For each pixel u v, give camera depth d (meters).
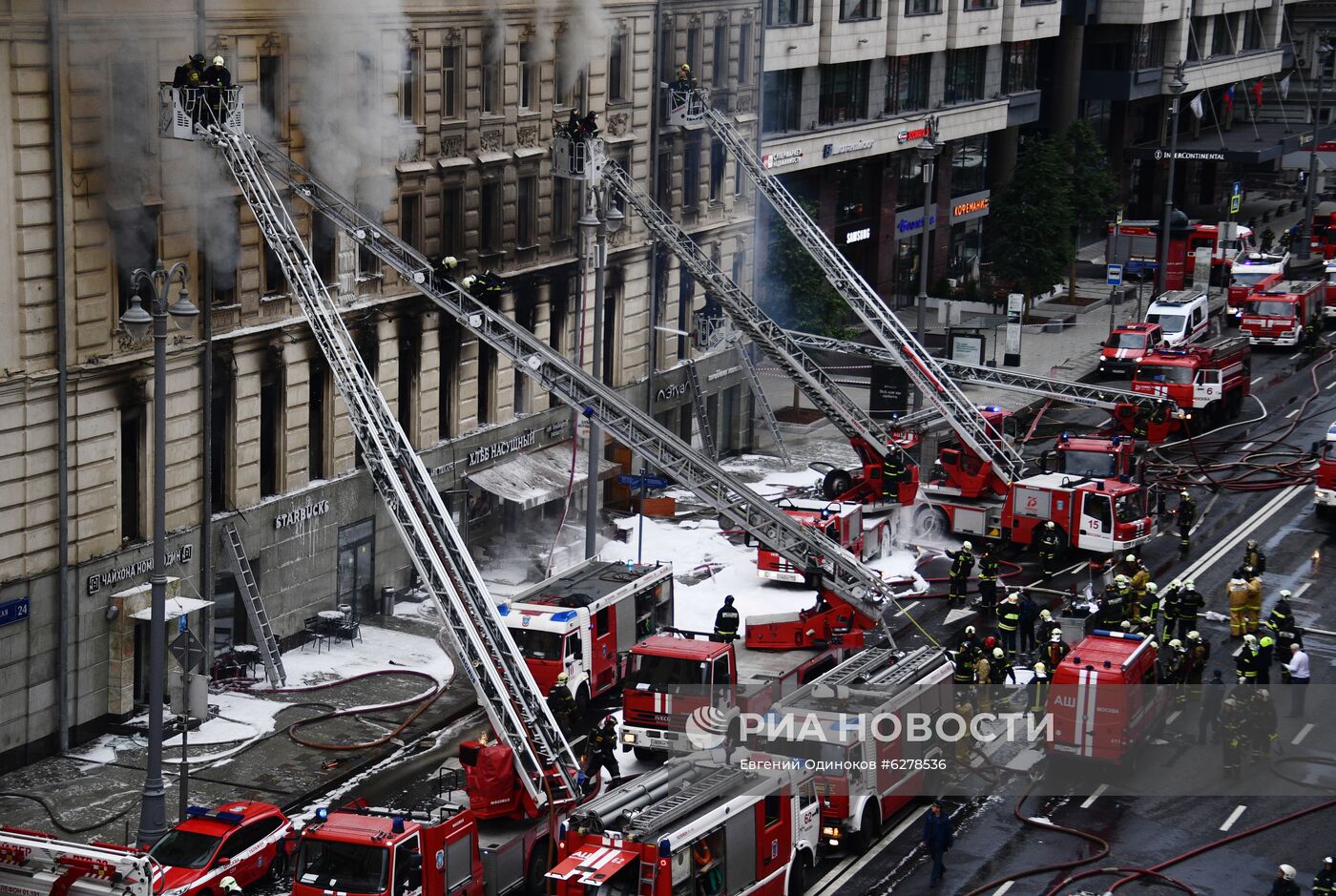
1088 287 107.38
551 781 36.50
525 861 34.75
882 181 92.94
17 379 38.47
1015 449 67.31
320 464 49.28
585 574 47.69
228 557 45.38
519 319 57.75
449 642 49.09
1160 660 46.88
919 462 64.38
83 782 39.50
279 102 46.34
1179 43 123.38
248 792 39.28
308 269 42.34
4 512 38.78
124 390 41.72
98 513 41.34
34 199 38.47
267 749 41.72
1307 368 87.19
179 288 42.72
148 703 42.41
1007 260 94.19
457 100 53.03
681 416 67.81
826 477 61.53
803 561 48.28
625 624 46.31
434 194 52.34
